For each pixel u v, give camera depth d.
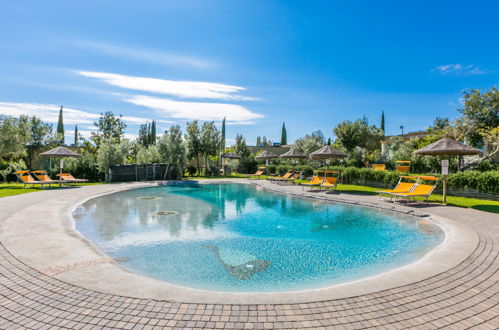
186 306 2.78
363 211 9.34
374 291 3.15
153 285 3.29
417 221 7.68
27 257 4.17
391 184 13.72
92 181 19.78
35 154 24.62
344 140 27.95
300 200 12.05
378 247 5.49
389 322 2.53
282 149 40.00
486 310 2.75
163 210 9.56
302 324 2.48
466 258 4.25
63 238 5.24
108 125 34.03
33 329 2.39
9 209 8.15
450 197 11.05
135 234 6.41
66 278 3.43
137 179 20.66
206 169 27.45
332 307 2.79
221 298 2.96
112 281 3.37
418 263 4.10
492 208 8.68
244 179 22.34
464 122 19.44
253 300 2.92
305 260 4.77
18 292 3.06
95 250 4.77
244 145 31.66
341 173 16.95
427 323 2.52
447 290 3.18
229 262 4.65
